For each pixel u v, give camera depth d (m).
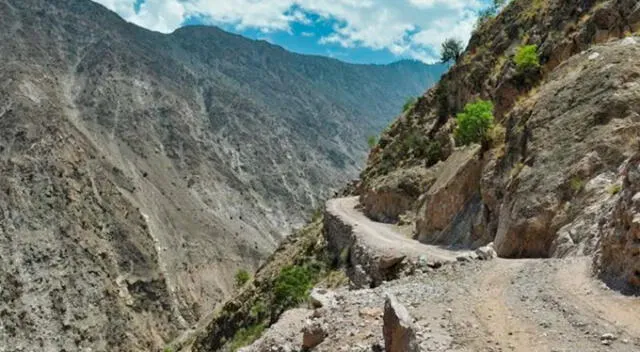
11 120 176.88
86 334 133.75
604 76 30.02
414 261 34.69
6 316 126.81
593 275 17.42
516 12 68.06
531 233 28.00
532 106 35.53
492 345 12.95
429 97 80.00
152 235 197.25
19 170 159.88
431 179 56.97
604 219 21.41
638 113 27.34
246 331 55.59
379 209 61.41
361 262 41.59
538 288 17.20
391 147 78.75
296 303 48.03
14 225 144.75
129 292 161.50
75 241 152.12
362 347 13.96
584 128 28.86
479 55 68.88
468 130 49.44
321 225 71.12
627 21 43.88
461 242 40.34
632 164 17.67
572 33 49.94
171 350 100.75
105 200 182.38
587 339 12.73
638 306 14.05
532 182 29.39
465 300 16.70
